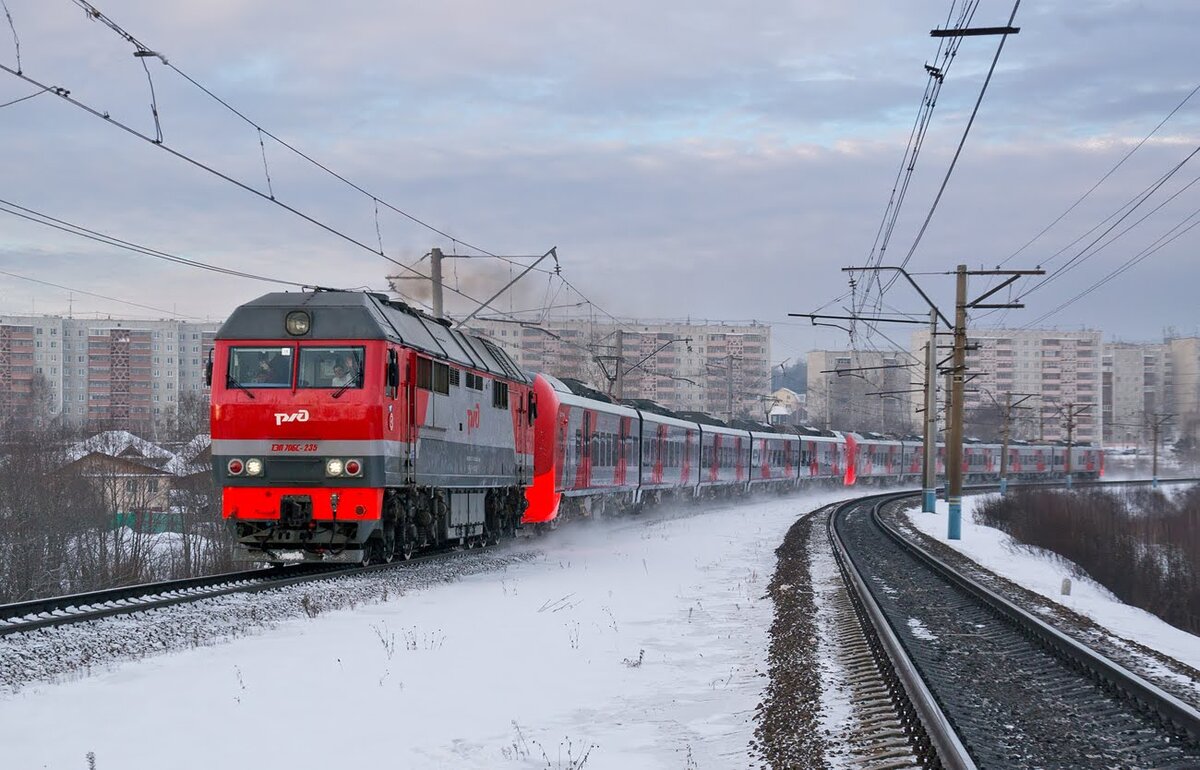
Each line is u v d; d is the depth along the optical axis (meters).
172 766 8.12
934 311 43.06
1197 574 51.84
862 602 16.28
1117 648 14.59
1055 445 105.50
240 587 15.93
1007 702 10.38
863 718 9.12
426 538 21.98
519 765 8.49
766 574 23.14
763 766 8.19
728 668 12.50
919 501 63.53
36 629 12.05
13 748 8.43
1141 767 8.20
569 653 13.13
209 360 18.50
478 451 24.27
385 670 11.59
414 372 19.70
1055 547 52.62
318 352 18.25
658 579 21.58
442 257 29.66
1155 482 96.56
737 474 58.56
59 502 48.84
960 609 17.86
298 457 18.08
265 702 10.06
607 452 37.06
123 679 10.77
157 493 61.47
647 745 9.10
